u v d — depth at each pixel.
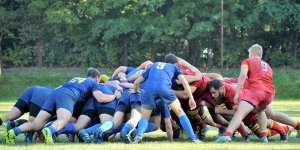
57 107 25.31
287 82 96.38
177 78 26.19
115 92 26.81
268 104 26.81
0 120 26.97
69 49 118.31
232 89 27.56
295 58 111.31
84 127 26.41
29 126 25.20
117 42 113.56
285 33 113.62
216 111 28.55
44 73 107.62
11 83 99.62
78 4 110.50
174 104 25.67
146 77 25.89
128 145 23.53
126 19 109.06
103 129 24.92
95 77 27.19
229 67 113.62
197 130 29.28
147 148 22.23
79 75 105.62
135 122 25.12
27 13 116.88
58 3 112.00
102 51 116.19
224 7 106.56
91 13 108.75
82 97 26.14
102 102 26.41
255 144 24.64
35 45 118.31
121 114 26.05
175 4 107.06
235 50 112.50
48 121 26.34
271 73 26.98
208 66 113.56
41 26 116.88
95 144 24.11
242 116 26.20
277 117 28.47
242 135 27.75
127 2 108.12
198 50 113.38
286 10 105.94
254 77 26.62
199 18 109.12
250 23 106.50
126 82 28.78
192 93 28.17
